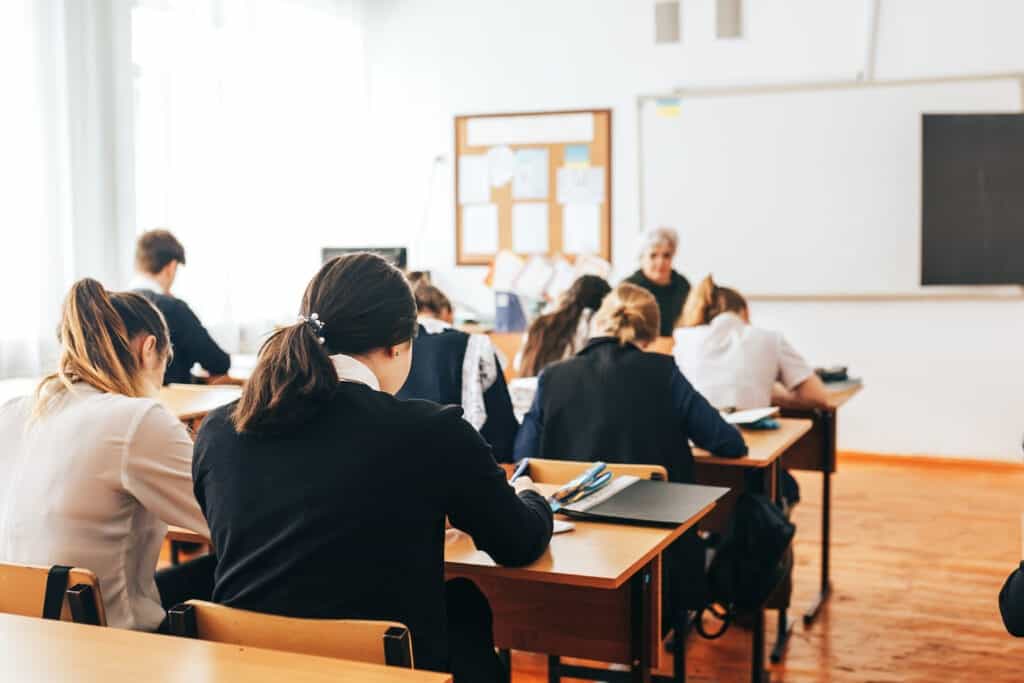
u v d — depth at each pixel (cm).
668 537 197
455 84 696
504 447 305
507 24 680
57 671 133
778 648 334
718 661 332
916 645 341
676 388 279
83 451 190
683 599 258
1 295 452
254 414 155
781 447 306
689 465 281
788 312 634
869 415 623
